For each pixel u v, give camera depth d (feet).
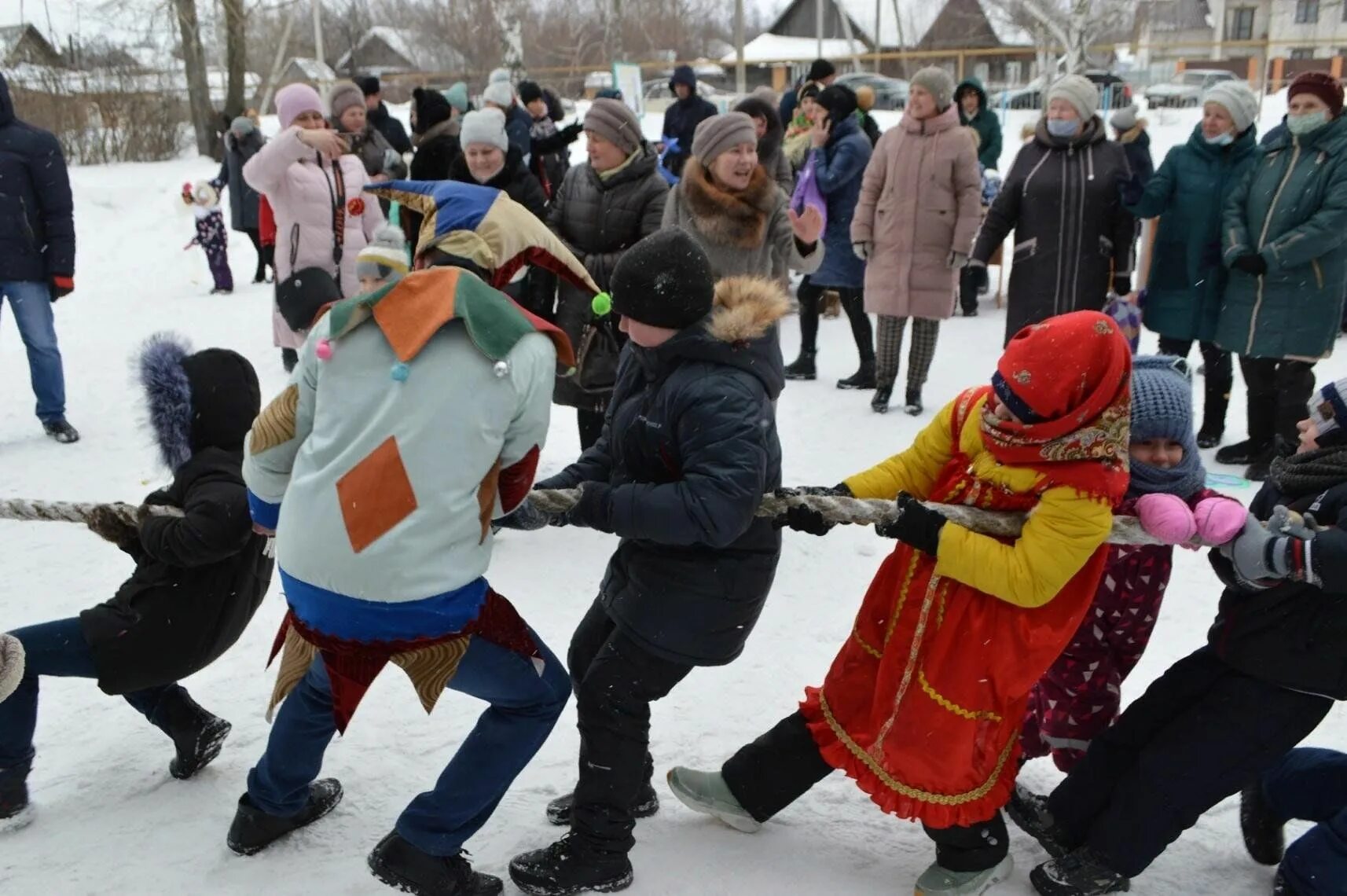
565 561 14.89
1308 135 16.69
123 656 8.80
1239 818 9.52
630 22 129.90
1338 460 7.94
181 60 67.05
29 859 8.77
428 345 7.29
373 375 7.35
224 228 34.76
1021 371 7.52
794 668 12.00
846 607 13.50
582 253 14.85
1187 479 8.36
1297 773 8.71
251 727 10.79
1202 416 19.80
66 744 10.44
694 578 8.12
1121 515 8.27
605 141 14.43
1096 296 19.34
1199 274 18.20
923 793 8.16
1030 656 7.88
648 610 8.18
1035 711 9.44
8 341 28.19
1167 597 13.78
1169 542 7.86
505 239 7.98
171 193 49.29
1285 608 7.89
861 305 22.75
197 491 8.50
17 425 21.09
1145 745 8.63
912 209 20.12
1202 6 129.80
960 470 8.46
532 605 13.57
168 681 9.10
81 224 45.29
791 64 132.98
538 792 9.77
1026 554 7.56
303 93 20.38
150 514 8.64
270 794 8.68
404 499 7.20
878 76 88.07
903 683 8.07
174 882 8.52
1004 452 7.80
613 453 8.58
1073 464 7.55
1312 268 16.81
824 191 22.57
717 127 14.01
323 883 8.51
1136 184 18.58
